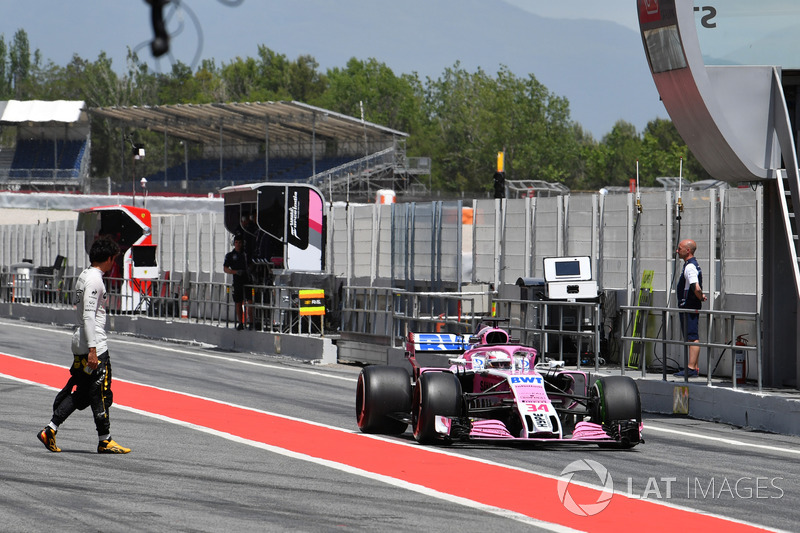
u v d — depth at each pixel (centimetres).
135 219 8162
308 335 5903
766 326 4038
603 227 4925
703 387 3631
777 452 2895
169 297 7738
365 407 3069
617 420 2812
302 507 2058
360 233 6688
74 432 3044
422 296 5716
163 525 1877
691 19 3756
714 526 1944
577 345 4528
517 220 5469
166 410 3609
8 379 4416
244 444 2889
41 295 9100
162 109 19912
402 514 1998
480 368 2941
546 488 2278
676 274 4509
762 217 4069
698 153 4028
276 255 6544
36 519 1909
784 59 3897
